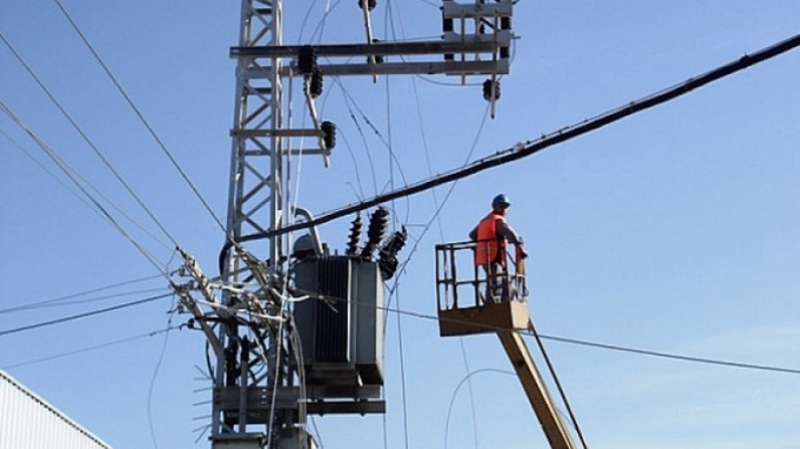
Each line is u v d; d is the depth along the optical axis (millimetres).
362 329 24938
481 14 23734
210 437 23406
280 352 23484
